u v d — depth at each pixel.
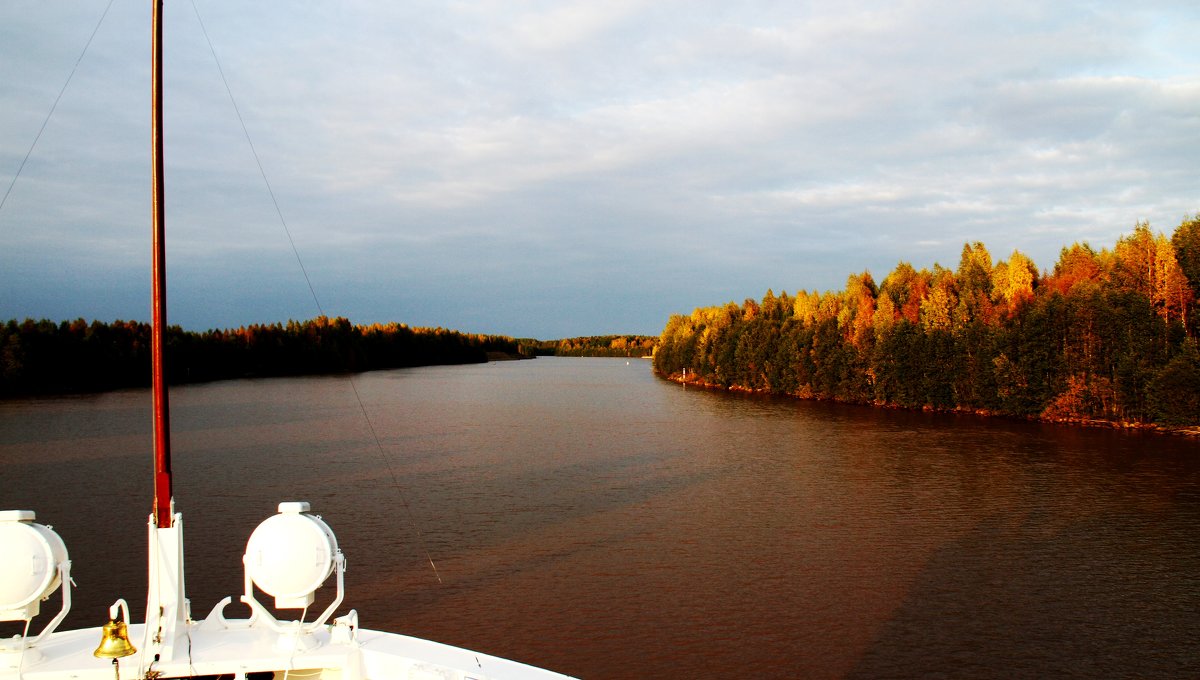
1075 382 51.09
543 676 5.67
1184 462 35.94
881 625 16.08
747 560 20.55
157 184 6.14
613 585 18.47
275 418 56.59
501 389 93.75
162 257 6.05
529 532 23.41
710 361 100.00
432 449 40.94
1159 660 14.54
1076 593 18.05
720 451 40.62
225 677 5.68
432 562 20.30
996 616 16.61
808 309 85.00
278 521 5.66
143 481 31.05
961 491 29.75
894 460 37.34
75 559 20.08
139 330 97.88
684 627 15.89
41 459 36.47
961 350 60.62
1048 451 39.75
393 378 120.06
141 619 15.87
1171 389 45.44
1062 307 52.78
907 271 78.69
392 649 5.89
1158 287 49.78
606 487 30.61
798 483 31.56
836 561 20.48
